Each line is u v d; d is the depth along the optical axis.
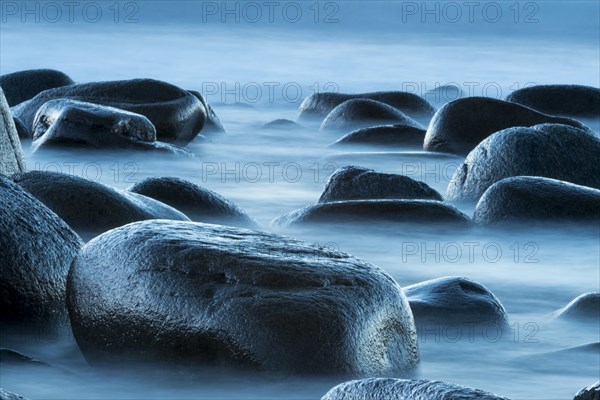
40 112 20.86
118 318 9.14
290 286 9.02
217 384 8.78
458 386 7.30
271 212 17.19
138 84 22.62
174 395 8.75
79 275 9.46
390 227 15.08
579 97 26.86
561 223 15.20
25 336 9.97
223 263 9.11
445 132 21.53
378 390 7.45
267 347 8.74
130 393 8.80
